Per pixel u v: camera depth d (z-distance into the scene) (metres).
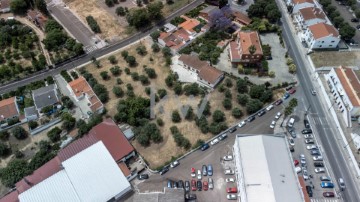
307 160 124.69
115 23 181.62
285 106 141.50
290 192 104.19
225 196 115.50
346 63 158.75
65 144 128.00
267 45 164.75
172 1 194.50
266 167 108.31
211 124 133.50
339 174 120.94
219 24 168.62
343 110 136.50
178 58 158.25
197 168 122.50
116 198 113.44
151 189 117.19
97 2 194.75
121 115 133.75
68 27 178.75
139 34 176.50
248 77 152.12
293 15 184.00
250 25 174.12
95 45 169.75
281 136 118.69
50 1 194.00
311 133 132.25
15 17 184.25
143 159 124.19
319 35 159.75
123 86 149.25
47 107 136.62
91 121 131.88
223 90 146.75
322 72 154.38
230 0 194.00
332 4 194.75
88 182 111.25
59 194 108.31
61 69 157.25
